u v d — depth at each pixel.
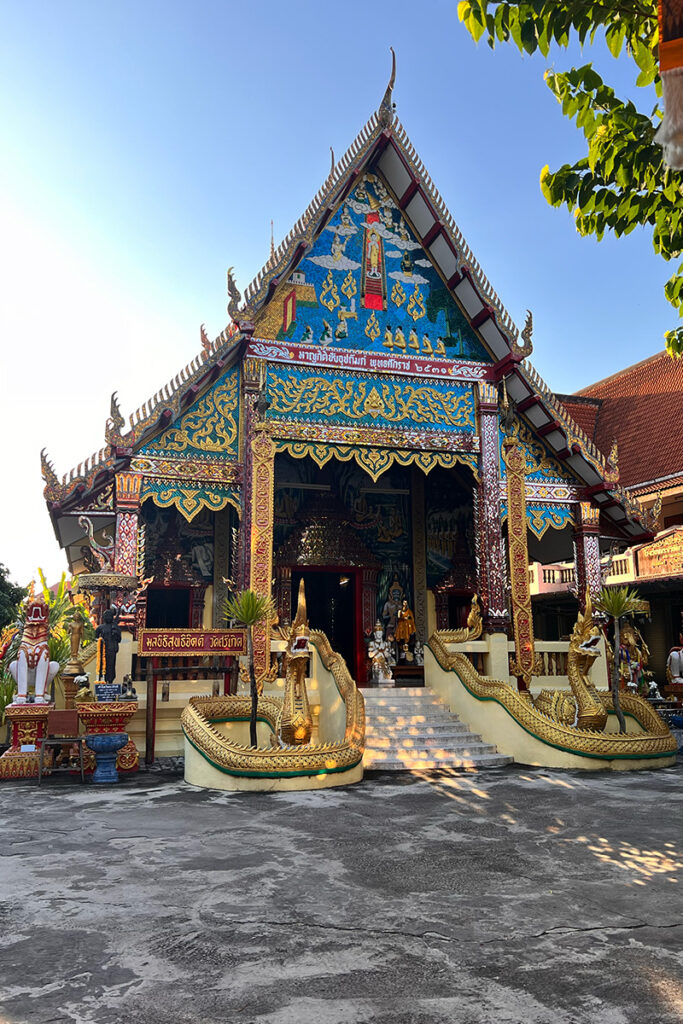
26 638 13.30
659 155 6.10
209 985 4.31
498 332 17.77
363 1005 4.06
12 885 6.26
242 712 13.62
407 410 17.25
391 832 8.30
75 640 15.20
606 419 31.25
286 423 16.22
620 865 6.94
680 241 6.69
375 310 17.39
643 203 6.50
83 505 16.06
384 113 17.39
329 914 5.54
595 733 13.44
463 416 17.73
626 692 16.16
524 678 17.09
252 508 15.58
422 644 21.64
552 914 5.56
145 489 15.57
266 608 13.80
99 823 8.79
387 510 22.41
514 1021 3.88
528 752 13.71
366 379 17.09
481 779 12.05
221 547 20.02
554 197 6.65
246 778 11.09
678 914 5.56
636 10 5.66
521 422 19.11
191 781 11.87
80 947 4.88
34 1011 3.99
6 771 12.55
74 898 5.90
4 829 8.47
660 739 13.55
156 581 19.34
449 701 16.03
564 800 10.23
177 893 6.04
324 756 11.46
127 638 14.66
